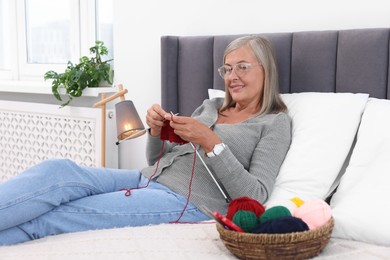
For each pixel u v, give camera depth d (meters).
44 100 2.83
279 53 1.92
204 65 2.10
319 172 1.54
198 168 1.60
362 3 1.82
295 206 1.25
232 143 1.62
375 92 1.73
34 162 2.76
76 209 1.40
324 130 1.60
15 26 3.07
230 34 2.14
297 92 1.90
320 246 1.13
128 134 1.76
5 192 1.32
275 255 1.08
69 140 2.60
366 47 1.73
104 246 1.19
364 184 1.37
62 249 1.19
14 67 3.12
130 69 2.47
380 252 1.14
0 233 1.31
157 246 1.19
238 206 1.20
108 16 2.73
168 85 2.18
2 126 2.86
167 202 1.50
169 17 2.31
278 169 1.58
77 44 2.83
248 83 1.73
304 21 1.95
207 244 1.22
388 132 1.48
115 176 1.66
